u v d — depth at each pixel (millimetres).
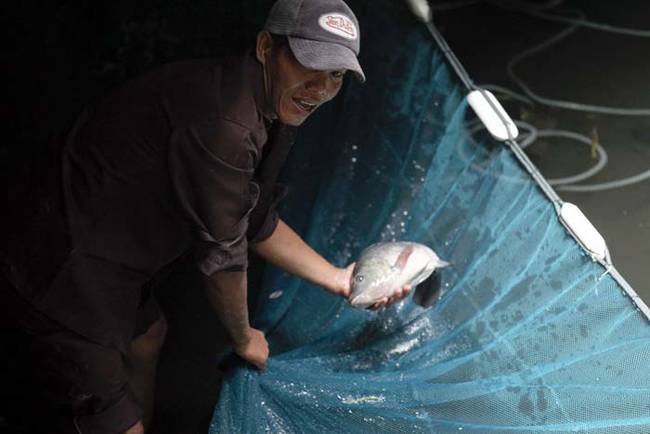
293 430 2168
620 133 3736
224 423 2127
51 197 1742
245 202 1742
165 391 2572
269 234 2217
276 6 1627
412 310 2621
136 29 3756
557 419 2186
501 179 2678
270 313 2625
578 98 3953
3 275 1785
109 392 1921
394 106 3115
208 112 1624
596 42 4320
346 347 2525
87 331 1814
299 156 3078
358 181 3029
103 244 1766
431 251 2402
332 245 2914
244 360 2262
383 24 3215
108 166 1695
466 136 2844
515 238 2561
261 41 1646
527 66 4160
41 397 1962
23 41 3607
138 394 2383
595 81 4059
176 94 1649
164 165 1676
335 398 2252
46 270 1764
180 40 3754
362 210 2973
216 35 3750
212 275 1877
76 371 1858
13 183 1849
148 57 3713
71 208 1730
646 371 2070
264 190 2061
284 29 1598
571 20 4480
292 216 2984
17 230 1771
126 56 3703
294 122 1759
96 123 1729
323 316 2621
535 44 4312
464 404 2270
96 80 3623
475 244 2695
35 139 3320
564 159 3594
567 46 4301
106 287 1809
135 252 1812
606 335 2205
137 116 1671
